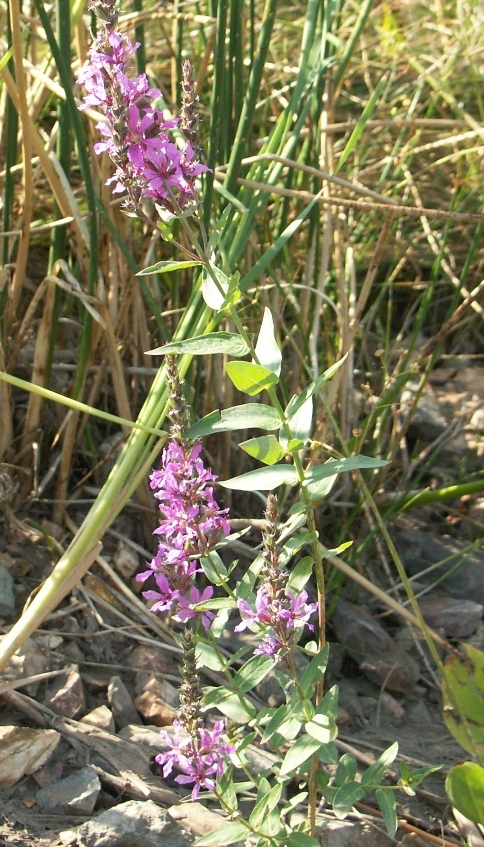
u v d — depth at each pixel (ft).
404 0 5.21
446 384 4.17
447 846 2.27
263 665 2.03
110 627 2.65
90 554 2.42
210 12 2.97
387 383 3.22
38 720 2.28
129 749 2.29
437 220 4.38
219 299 1.84
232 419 1.86
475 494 3.59
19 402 3.23
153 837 2.05
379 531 3.28
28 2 3.23
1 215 3.28
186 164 1.74
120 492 2.51
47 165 2.77
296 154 3.40
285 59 4.37
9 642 2.28
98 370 3.01
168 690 2.50
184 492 1.86
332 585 2.96
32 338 3.32
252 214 2.75
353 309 3.40
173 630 2.74
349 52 3.18
